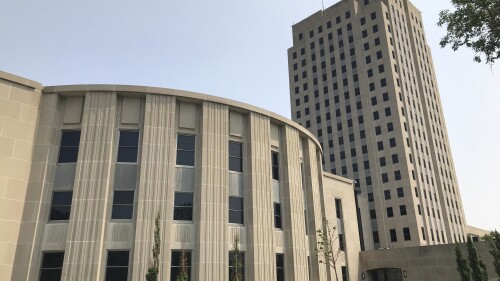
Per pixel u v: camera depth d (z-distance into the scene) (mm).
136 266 19109
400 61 85188
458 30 16141
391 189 72875
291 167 26859
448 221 78188
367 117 80750
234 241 22172
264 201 24047
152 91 22547
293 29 105125
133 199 20688
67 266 18375
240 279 21219
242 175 24422
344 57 90062
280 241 24594
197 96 23703
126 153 21500
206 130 23328
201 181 22125
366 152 78875
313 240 27734
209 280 20453
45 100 21156
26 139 19891
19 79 20375
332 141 85812
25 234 18625
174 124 22688
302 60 99938
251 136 24906
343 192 38250
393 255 35375
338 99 88000
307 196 28812
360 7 92750
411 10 99000
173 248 20469
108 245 19469
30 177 19609
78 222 19188
